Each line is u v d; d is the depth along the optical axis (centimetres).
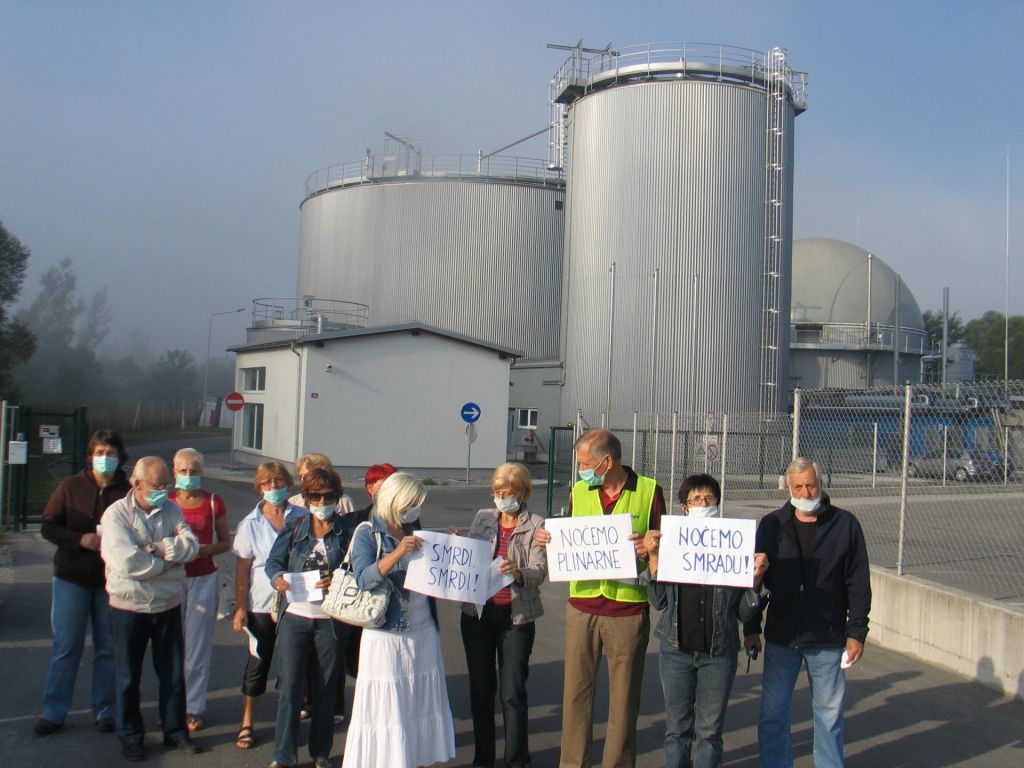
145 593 577
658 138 3634
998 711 707
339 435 2873
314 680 569
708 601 518
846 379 4928
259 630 618
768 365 3594
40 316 6825
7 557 1334
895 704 723
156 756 587
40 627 912
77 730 631
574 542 542
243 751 600
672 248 3594
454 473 3022
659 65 3688
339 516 586
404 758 513
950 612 827
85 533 622
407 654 525
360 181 5194
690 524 521
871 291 5281
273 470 644
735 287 3569
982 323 10075
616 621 541
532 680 778
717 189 3588
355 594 516
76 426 1669
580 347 3794
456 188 4906
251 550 628
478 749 573
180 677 604
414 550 523
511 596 567
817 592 529
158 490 591
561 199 4953
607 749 539
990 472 2397
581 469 555
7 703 682
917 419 2705
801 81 3919
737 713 702
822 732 526
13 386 4369
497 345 3041
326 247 5362
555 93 4181
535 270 4912
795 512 541
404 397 2958
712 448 2472
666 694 530
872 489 2570
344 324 4262
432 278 4912
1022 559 1335
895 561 1305
